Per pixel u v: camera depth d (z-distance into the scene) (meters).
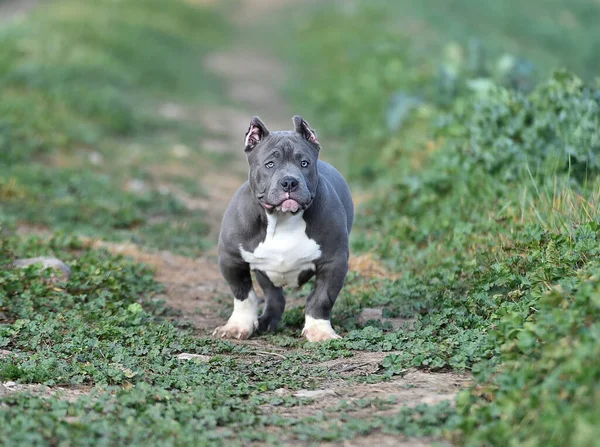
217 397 7.53
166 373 8.39
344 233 9.83
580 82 13.87
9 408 6.90
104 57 32.53
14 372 8.02
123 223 16.56
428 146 18.05
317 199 9.62
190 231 16.73
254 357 9.29
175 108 30.03
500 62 20.27
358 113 28.28
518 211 12.11
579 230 9.85
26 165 19.22
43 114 22.84
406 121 22.67
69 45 32.47
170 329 10.05
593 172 12.54
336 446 6.42
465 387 7.46
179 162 22.45
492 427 6.08
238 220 9.81
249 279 10.32
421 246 13.70
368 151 22.62
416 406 6.93
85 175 19.17
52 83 26.28
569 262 9.07
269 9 60.97
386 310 10.68
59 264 11.83
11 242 13.14
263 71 40.88
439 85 22.09
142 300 11.67
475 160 14.20
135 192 18.97
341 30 45.62
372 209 16.47
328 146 25.95
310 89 34.00
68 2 45.25
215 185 21.17
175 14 50.62
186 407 7.10
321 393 7.80
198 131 27.00
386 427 6.65
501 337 7.62
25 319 9.82
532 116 14.02
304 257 9.66
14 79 25.73
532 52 44.12
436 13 47.81
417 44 35.06
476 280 10.28
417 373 8.12
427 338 9.09
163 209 17.95
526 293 9.23
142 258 13.95
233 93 35.53
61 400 7.34
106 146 22.80
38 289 10.89
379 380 8.02
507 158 13.63
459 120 16.06
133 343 9.36
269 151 9.44
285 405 7.46
